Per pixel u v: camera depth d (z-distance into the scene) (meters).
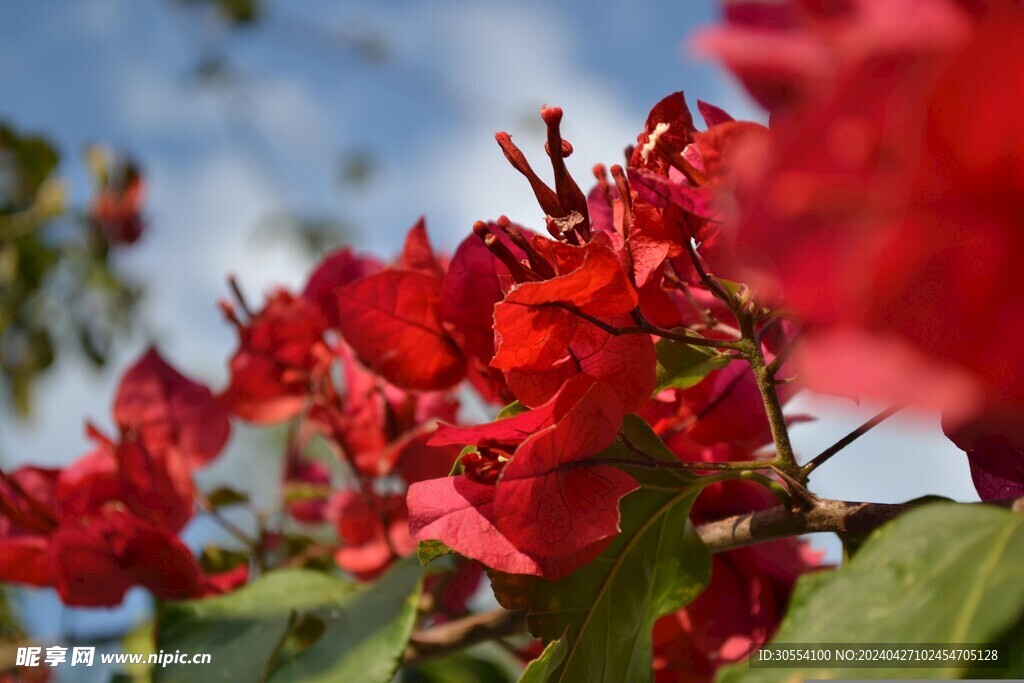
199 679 0.34
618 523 0.27
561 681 0.29
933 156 0.19
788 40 0.20
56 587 0.39
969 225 0.19
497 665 0.49
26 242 1.05
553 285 0.26
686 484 0.30
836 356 0.19
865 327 0.19
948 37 0.19
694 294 0.33
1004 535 0.22
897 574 0.22
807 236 0.19
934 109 0.19
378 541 0.45
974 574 0.21
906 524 0.23
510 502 0.27
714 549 0.31
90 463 0.42
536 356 0.28
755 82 0.21
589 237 0.28
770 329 0.33
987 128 0.19
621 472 0.28
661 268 0.31
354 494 0.45
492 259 0.34
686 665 0.36
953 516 0.22
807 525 0.29
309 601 0.36
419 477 0.39
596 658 0.29
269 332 0.44
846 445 0.28
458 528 0.27
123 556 0.39
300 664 0.33
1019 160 0.19
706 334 0.33
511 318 0.27
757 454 0.37
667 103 0.30
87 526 0.39
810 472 0.29
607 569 0.29
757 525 0.30
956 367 0.19
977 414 0.19
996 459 0.27
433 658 0.37
